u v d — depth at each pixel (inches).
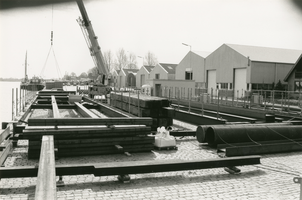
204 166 258.1
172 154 346.3
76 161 304.3
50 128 321.1
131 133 346.0
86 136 326.0
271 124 416.8
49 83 1636.3
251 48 1734.7
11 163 291.9
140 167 241.3
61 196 209.3
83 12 1032.2
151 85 1373.0
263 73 1544.0
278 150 364.5
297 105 848.9
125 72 2979.8
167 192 222.1
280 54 1736.0
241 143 365.7
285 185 242.8
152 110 523.5
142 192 220.7
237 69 1619.1
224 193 222.5
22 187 225.3
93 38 1083.3
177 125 593.0
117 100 758.5
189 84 1412.4
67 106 714.8
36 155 306.3
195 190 227.6
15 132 364.2
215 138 359.9
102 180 245.0
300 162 323.0
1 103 1040.8
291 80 1411.2
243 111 663.1
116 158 321.4
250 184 244.2
